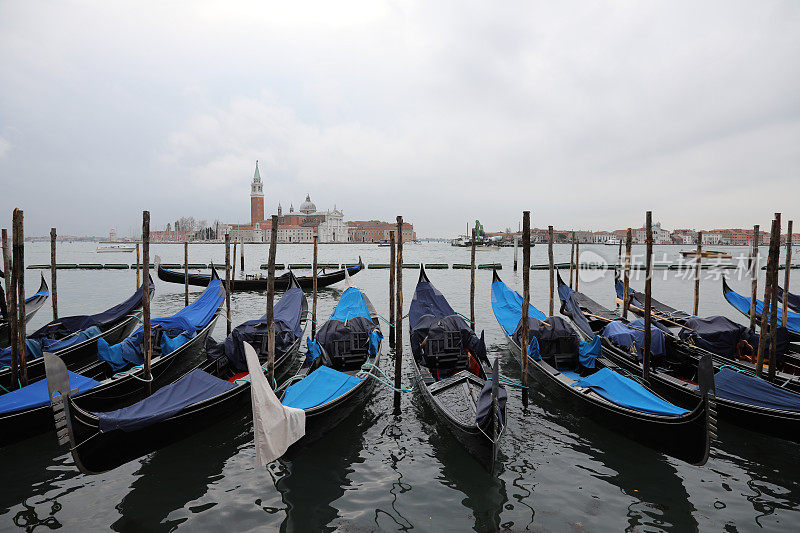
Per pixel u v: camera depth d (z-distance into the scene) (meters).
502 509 6.52
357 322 12.32
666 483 7.14
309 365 10.86
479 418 7.26
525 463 7.76
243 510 6.48
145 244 9.38
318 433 8.05
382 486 7.09
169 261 62.38
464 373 10.23
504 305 16.41
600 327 15.74
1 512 6.34
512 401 10.40
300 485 7.11
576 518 6.30
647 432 7.77
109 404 9.23
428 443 8.48
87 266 44.28
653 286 34.22
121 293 28.33
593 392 9.02
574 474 7.41
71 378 8.81
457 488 7.04
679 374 11.06
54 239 14.73
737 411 8.34
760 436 8.59
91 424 6.53
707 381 6.76
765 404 8.05
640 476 7.34
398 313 10.00
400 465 7.71
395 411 9.87
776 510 6.45
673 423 7.25
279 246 154.50
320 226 187.12
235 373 10.92
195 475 7.37
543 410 9.88
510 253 91.88
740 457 7.89
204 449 8.21
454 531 6.06
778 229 9.61
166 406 7.52
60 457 7.81
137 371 9.80
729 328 11.24
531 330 11.37
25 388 8.34
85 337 12.57
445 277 40.44
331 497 6.81
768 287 10.10
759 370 10.04
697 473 7.41
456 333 11.48
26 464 7.58
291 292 17.42
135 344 10.53
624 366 11.55
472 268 15.84
